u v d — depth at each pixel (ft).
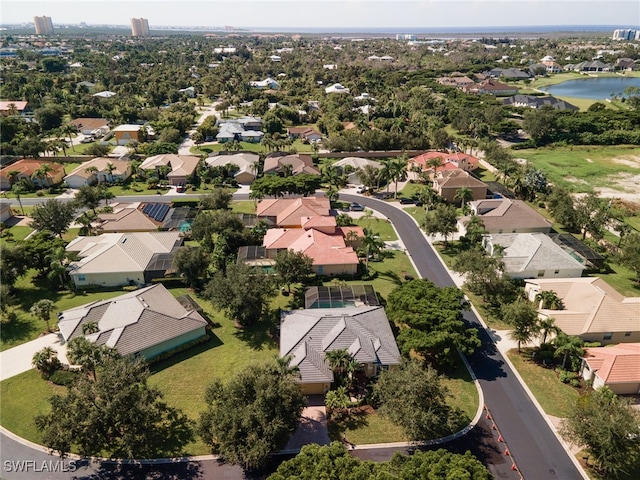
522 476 140.05
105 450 148.05
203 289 239.50
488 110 584.81
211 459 145.18
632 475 140.67
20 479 138.41
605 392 149.59
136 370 147.33
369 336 184.34
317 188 380.37
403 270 261.65
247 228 292.61
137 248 257.55
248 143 535.19
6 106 610.24
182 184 399.03
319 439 151.74
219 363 185.98
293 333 188.44
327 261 250.98
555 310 208.44
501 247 251.60
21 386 173.47
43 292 237.25
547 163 465.47
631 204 356.79
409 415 138.21
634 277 256.52
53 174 393.91
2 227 304.91
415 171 415.64
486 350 196.65
